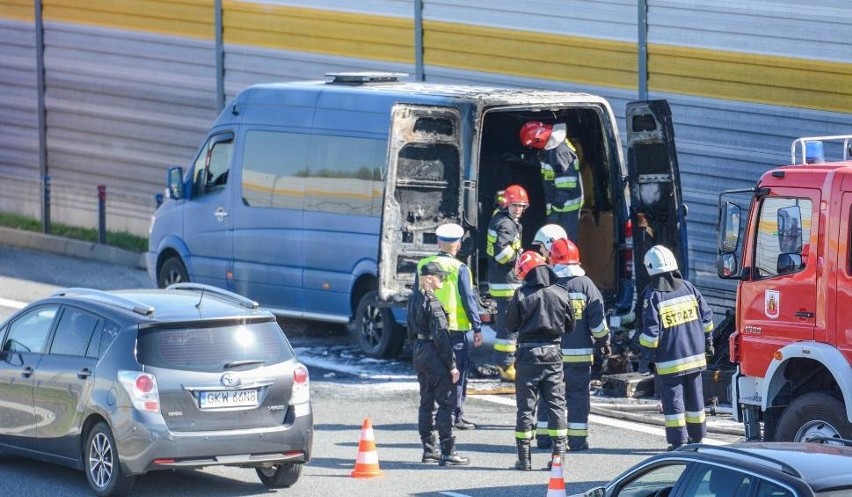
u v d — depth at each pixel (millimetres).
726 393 45500
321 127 53844
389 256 48656
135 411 34312
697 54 55156
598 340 40281
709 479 23703
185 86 76125
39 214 83750
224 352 35406
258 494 36312
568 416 40469
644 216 48062
